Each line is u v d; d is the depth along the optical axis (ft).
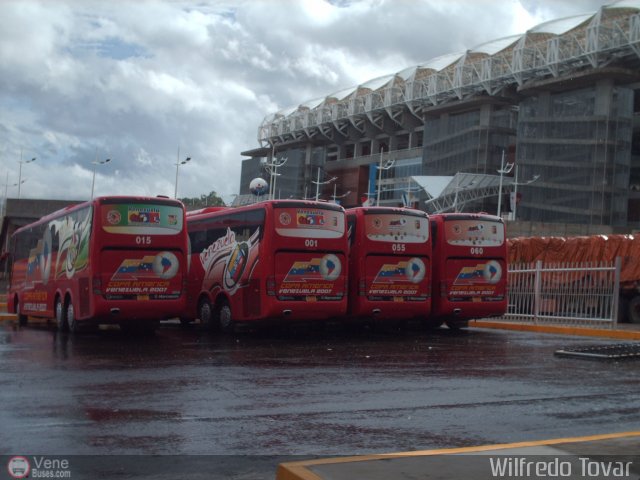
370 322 66.44
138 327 65.31
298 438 23.66
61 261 64.23
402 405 29.27
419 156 371.15
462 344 56.03
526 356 47.24
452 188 286.05
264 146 496.64
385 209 63.31
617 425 26.13
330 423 25.85
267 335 62.49
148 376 35.68
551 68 281.33
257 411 27.71
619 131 271.69
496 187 296.92
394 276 62.90
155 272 57.52
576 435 24.53
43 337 57.36
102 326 70.79
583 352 46.29
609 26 264.52
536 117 292.61
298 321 58.18
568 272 74.08
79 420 25.68
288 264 57.21
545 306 76.13
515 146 321.52
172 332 64.34
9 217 167.73
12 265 82.64
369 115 389.39
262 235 57.31
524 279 79.46
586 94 276.21
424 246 64.28
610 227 226.17
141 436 23.59
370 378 36.24
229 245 62.39
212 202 386.11
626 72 266.16
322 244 58.44
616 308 67.77
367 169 409.69
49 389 31.68
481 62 313.94
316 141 448.24
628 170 274.57
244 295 59.16
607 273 70.23
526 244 93.25
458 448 21.38
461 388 33.58
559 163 281.95
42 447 22.11
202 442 22.99
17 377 35.04
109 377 35.22
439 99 346.54
